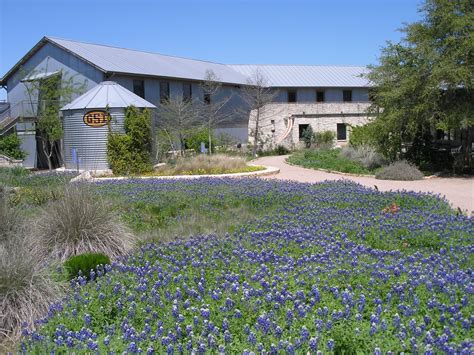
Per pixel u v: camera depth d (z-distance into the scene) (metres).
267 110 43.34
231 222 9.87
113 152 22.00
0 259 5.91
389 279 5.40
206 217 10.67
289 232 8.09
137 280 6.04
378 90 22.55
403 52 21.50
